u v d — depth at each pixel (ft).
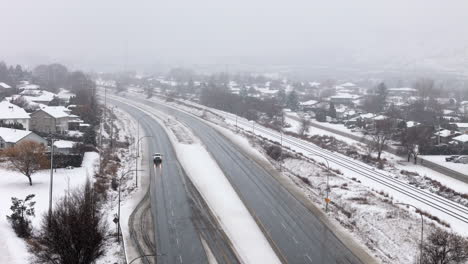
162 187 248.32
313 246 170.91
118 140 379.96
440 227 184.03
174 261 155.63
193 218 200.03
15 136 277.44
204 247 168.25
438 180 267.80
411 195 235.81
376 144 327.88
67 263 136.98
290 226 192.03
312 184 263.29
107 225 182.80
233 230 186.50
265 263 155.84
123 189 242.78
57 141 306.55
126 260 155.74
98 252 152.35
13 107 354.13
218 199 229.04
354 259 160.04
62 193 210.79
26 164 223.92
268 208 215.72
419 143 341.82
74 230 140.15
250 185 256.93
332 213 210.59
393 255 165.89
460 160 316.60
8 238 156.46
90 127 352.28
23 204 176.86
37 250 149.38
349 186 248.93
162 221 195.31
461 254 151.12
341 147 372.17
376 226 190.90
